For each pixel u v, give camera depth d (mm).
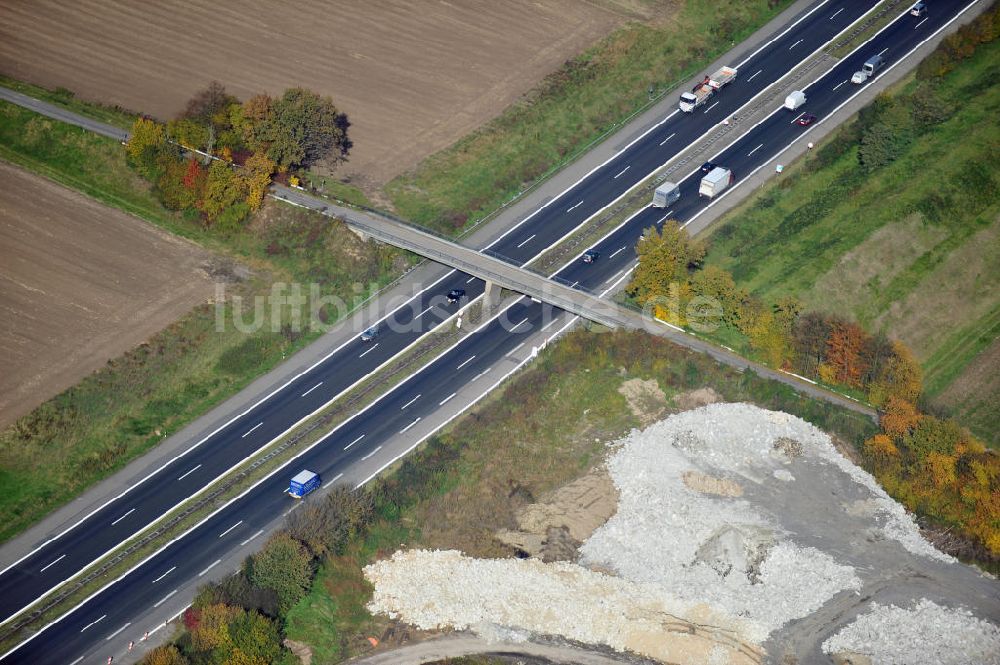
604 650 146125
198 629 142750
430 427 175500
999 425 177625
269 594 148375
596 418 175875
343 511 158750
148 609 150875
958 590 152500
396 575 154250
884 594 151375
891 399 172125
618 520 160125
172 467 170500
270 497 165625
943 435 164875
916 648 145250
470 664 144500
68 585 154375
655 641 146000
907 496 163125
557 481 167375
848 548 156875
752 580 153250
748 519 159375
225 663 139625
